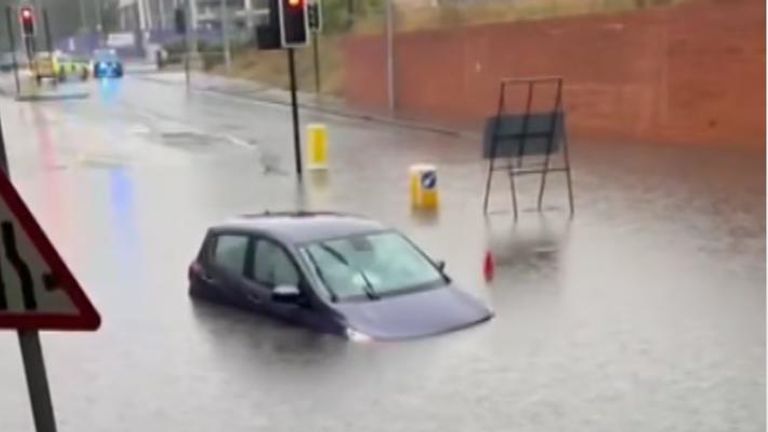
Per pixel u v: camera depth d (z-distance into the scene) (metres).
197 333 16.84
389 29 60.59
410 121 53.22
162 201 31.33
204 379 14.65
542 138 26.73
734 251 21.25
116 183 35.19
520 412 12.89
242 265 17.97
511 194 29.80
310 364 14.86
